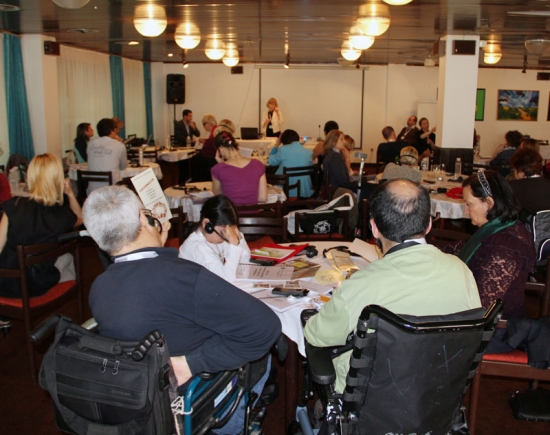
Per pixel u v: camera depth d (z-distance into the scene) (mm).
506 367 2191
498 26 6219
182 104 13078
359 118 13023
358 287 1543
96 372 1369
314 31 6855
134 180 2102
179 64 12938
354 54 7238
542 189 3693
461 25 6164
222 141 4176
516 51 9250
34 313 2848
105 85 10516
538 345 2102
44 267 2936
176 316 1513
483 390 2854
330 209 3934
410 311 1492
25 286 2744
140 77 12227
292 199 5977
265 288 2223
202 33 7090
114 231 1521
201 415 1617
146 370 1332
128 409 1347
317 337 1635
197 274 1521
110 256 1604
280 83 12914
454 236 2852
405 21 5934
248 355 1564
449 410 1507
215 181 4188
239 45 8805
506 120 13445
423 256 1540
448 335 1386
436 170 6168
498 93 13320
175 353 1547
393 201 1551
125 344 1363
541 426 2516
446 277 1525
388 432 1495
